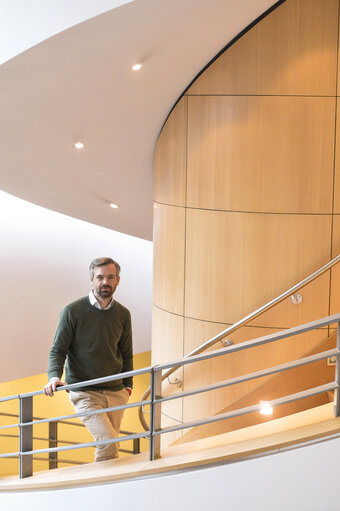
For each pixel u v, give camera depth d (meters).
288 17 5.64
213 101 6.01
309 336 5.79
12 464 12.32
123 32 4.71
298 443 3.18
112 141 7.55
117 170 8.48
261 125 5.84
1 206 12.14
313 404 5.75
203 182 6.18
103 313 4.33
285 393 5.84
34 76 5.30
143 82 6.00
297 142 5.79
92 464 4.09
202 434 6.22
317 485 3.12
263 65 5.75
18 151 7.75
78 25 4.41
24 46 4.67
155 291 7.02
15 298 12.20
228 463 3.30
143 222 10.47
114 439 3.88
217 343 6.03
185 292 6.44
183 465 3.40
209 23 5.08
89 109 6.58
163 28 4.82
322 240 5.87
